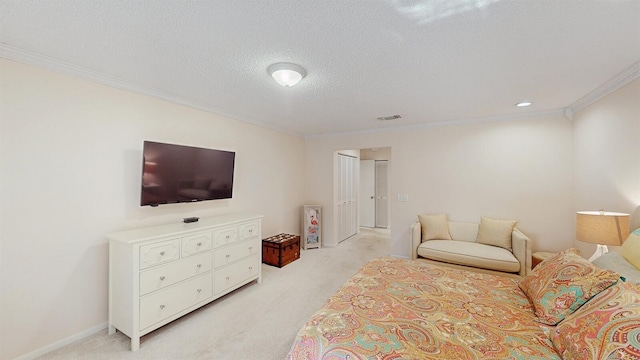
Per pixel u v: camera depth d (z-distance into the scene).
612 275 1.32
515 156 3.55
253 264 3.12
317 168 5.19
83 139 2.16
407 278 1.95
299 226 5.07
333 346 1.17
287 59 1.96
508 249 3.25
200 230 2.48
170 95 2.75
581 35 1.62
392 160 4.39
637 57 1.91
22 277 1.86
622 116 2.29
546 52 1.84
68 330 2.06
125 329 2.04
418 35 1.63
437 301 1.58
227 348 1.98
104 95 2.29
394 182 4.37
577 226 2.36
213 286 2.61
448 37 1.65
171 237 2.24
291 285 3.17
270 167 4.32
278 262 3.85
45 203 1.96
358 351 1.12
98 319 2.22
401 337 1.21
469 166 3.83
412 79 2.33
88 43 1.73
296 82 2.21
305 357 1.21
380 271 2.11
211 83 2.44
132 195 2.47
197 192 2.91
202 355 1.91
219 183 3.18
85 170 2.17
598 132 2.67
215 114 3.35
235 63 2.04
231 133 3.58
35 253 1.91
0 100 1.77
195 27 1.55
